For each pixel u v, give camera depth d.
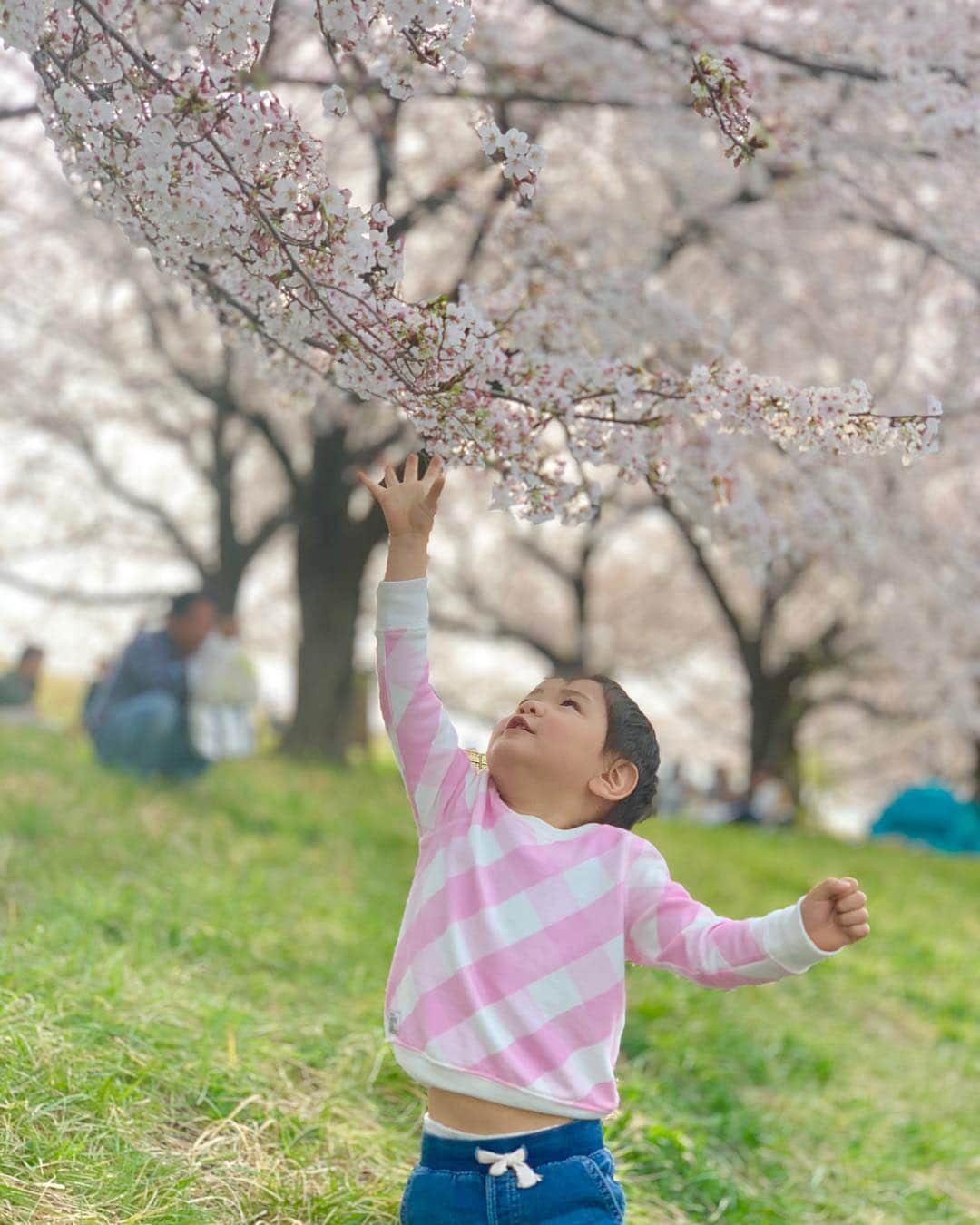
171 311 13.73
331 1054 3.81
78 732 12.47
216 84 2.55
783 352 9.78
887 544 9.00
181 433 17.39
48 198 12.30
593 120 7.70
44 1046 3.04
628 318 4.62
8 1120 2.71
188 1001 3.81
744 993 6.21
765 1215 3.63
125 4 3.08
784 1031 5.63
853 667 19.09
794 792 18.72
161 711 7.86
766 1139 4.28
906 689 16.67
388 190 7.03
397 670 2.54
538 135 7.89
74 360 15.65
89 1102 2.91
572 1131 2.26
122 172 2.56
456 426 2.81
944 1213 4.07
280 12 4.73
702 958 2.35
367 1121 3.44
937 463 8.74
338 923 5.34
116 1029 3.35
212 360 14.82
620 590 22.39
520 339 3.82
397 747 2.53
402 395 2.81
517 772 2.49
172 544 19.45
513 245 4.66
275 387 3.77
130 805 6.84
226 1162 2.89
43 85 2.85
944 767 23.58
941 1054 6.11
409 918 2.42
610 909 2.38
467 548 21.20
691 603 21.95
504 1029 2.27
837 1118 4.75
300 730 13.27
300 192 2.57
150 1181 2.65
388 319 2.69
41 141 11.01
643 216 8.87
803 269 8.52
